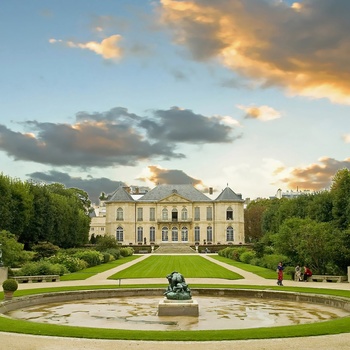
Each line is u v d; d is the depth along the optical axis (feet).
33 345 52.37
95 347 51.57
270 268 180.45
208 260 256.52
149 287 112.68
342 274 148.77
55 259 174.50
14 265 170.91
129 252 330.95
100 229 609.83
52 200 303.27
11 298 88.89
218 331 59.52
